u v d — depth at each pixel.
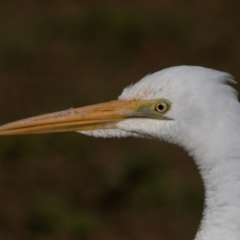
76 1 21.48
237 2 21.45
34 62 18.50
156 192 13.44
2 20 20.36
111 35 19.70
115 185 13.70
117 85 17.39
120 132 6.97
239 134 6.32
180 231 12.71
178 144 6.66
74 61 18.58
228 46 19.17
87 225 12.80
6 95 16.89
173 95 6.53
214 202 6.44
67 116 7.17
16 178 14.11
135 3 21.23
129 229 12.83
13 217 13.02
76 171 14.28
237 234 6.36
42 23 20.31
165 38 19.47
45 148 14.93
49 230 12.75
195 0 21.70
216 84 6.41
